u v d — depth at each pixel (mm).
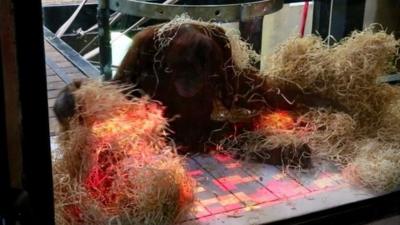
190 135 1630
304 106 1826
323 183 1545
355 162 1623
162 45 1523
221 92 1688
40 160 957
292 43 1876
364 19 2020
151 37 1523
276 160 1624
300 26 1896
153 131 1475
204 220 1337
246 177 1558
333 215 1421
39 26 886
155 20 1579
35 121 930
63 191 1276
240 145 1692
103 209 1294
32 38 883
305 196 1472
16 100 904
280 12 1823
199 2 1672
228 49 1654
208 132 1685
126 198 1313
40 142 946
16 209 886
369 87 1885
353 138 1772
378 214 1494
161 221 1295
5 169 896
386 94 1923
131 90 1521
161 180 1310
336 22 1977
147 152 1423
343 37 2002
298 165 1621
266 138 1688
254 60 1808
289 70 1849
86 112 1375
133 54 1521
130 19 1559
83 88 1384
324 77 1857
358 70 1872
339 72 1864
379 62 1899
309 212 1390
